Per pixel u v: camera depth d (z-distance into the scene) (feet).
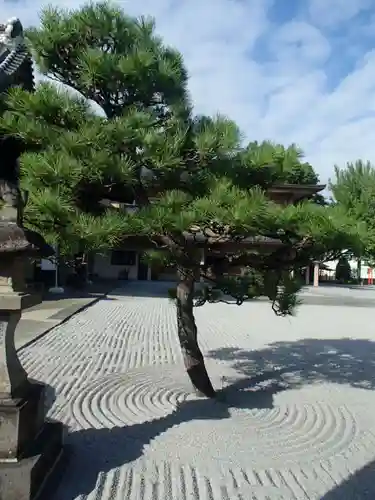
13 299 11.46
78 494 12.42
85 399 21.27
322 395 23.62
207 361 30.78
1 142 13.28
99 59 14.93
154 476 13.97
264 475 14.56
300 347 36.96
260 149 16.67
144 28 16.60
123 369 27.40
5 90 13.91
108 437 16.74
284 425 19.22
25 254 11.70
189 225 13.30
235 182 16.44
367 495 13.50
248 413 20.39
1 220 12.03
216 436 17.48
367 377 27.66
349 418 20.35
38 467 11.64
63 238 13.25
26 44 14.80
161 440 16.78
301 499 13.10
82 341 35.55
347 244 15.93
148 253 20.72
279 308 22.38
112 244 13.06
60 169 12.57
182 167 15.15
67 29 15.90
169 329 44.16
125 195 17.42
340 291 113.39
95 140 13.39
